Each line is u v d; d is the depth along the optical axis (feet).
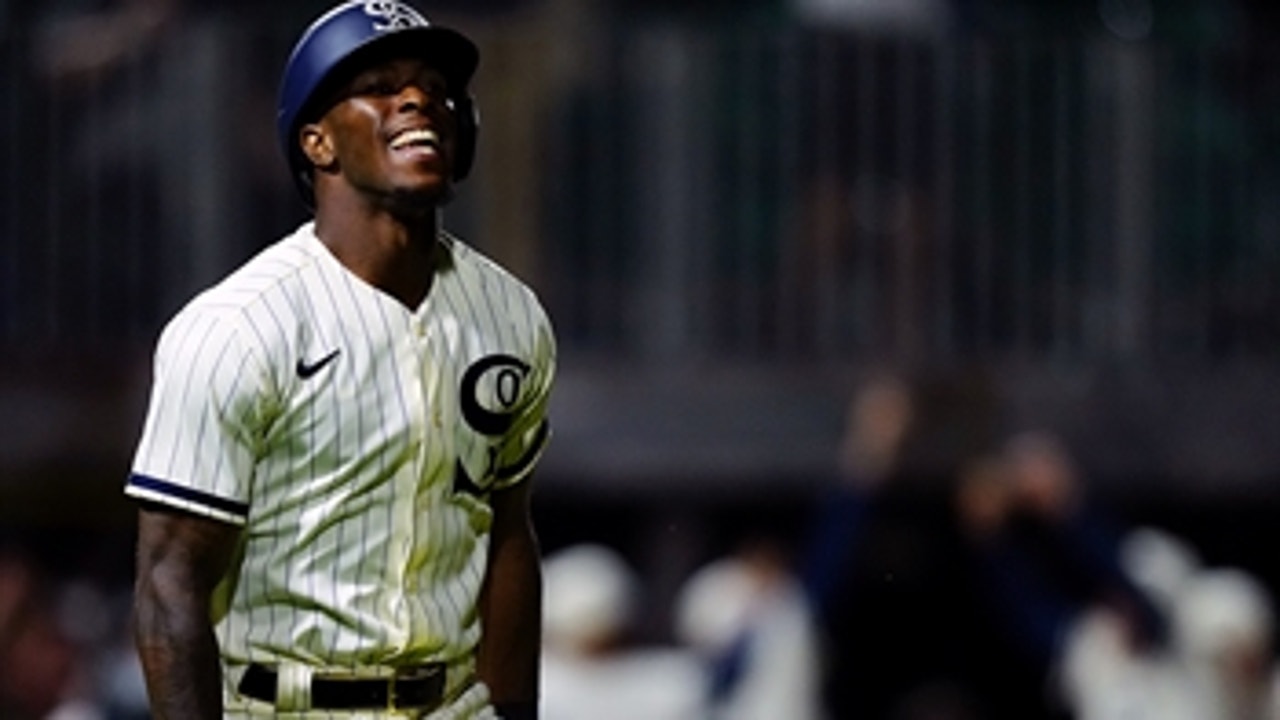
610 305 148.66
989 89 150.00
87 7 151.64
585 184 148.36
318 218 60.23
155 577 58.70
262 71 147.84
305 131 59.88
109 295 147.43
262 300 58.90
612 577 129.39
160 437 58.70
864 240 149.07
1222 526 154.81
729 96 148.97
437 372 59.88
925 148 149.89
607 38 148.77
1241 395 150.41
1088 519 133.80
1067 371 149.59
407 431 59.31
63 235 147.43
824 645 130.72
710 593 136.15
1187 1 162.30
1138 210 150.61
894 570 132.36
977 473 137.28
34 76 147.74
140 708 124.06
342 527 59.41
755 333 148.87
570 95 148.05
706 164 148.66
